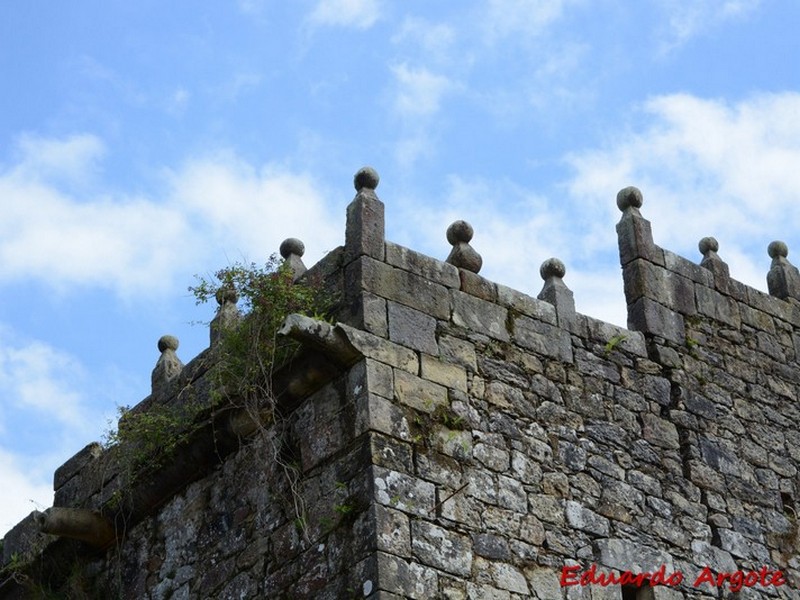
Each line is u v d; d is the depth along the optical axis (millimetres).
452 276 14508
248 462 14477
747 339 16562
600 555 14016
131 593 15289
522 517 13742
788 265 17641
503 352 14484
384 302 13914
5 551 16766
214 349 15109
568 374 14828
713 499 15156
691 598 14438
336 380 13766
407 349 13844
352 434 13406
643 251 16125
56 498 16641
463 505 13438
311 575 13250
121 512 15586
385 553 12781
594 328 15297
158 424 15188
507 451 13977
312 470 13656
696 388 15727
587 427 14656
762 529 15359
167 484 15211
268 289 14203
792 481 15938
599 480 14430
